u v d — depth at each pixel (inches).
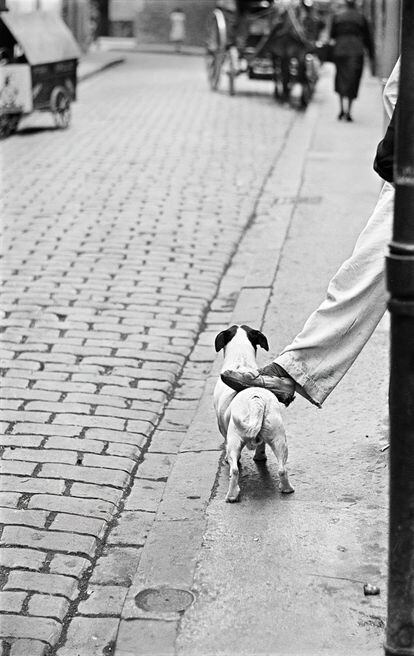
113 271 340.5
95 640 149.2
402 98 112.8
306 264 337.4
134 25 1514.5
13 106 599.2
